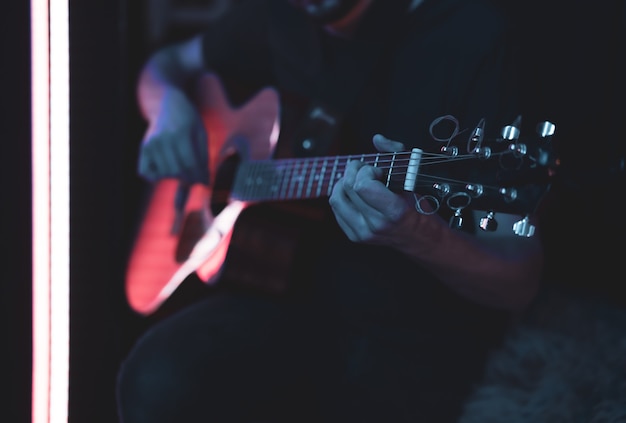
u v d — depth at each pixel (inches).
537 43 57.2
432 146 42.4
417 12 50.8
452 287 49.5
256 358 53.4
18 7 45.8
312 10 52.9
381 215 42.2
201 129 65.9
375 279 52.4
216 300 57.6
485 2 48.9
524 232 39.6
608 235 65.6
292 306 56.6
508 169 40.9
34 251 47.3
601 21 57.4
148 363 51.9
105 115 51.5
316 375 54.4
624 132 56.8
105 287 52.4
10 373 48.0
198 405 51.8
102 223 51.6
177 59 72.2
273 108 57.0
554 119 56.5
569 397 52.2
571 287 66.2
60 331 48.1
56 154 47.2
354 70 52.7
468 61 47.8
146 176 65.8
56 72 46.8
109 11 51.8
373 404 52.2
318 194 48.6
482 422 51.6
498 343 55.2
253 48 65.5
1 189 47.1
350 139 52.9
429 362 52.1
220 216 59.3
